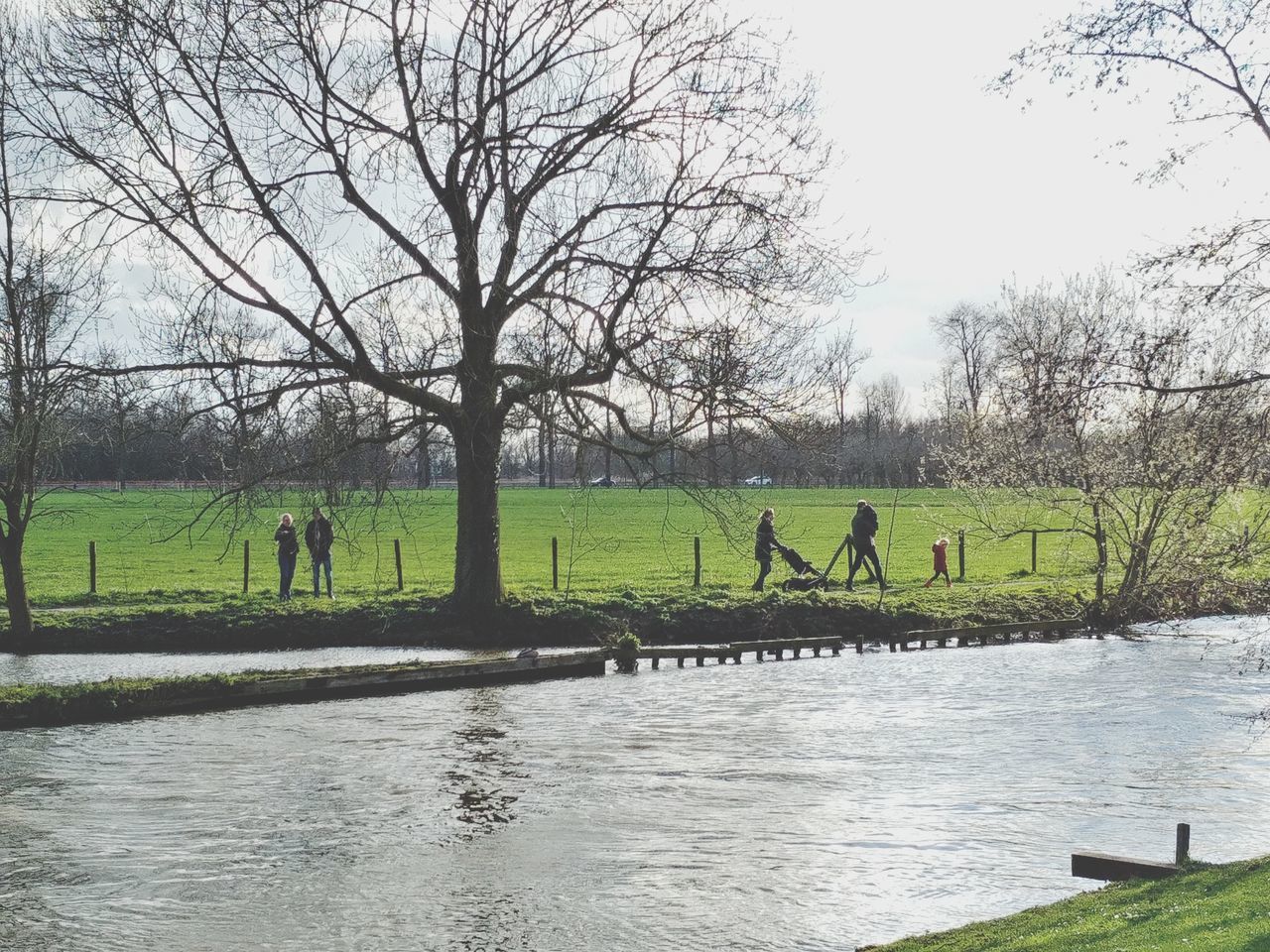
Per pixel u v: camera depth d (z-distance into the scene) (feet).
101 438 90.43
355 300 90.48
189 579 148.56
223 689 77.61
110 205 86.58
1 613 113.80
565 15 88.89
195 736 69.00
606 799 55.06
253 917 40.96
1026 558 170.50
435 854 47.50
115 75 86.43
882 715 74.38
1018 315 120.57
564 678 88.33
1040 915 33.55
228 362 86.12
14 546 102.68
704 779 58.59
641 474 90.17
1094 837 48.55
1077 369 54.29
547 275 89.66
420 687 83.76
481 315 90.74
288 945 38.60
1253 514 57.98
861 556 123.75
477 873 45.19
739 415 85.10
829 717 73.87
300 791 56.85
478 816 52.60
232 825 51.47
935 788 56.49
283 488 88.74
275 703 78.79
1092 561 115.75
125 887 44.09
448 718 73.97
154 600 121.90
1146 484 74.43
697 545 130.21
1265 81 51.62
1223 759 62.13
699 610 107.14
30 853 47.85
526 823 51.44
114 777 59.67
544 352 83.41
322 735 69.21
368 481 90.58
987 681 86.53
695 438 88.53
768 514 122.31
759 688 84.07
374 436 88.63
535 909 41.29
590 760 62.75
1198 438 54.60
